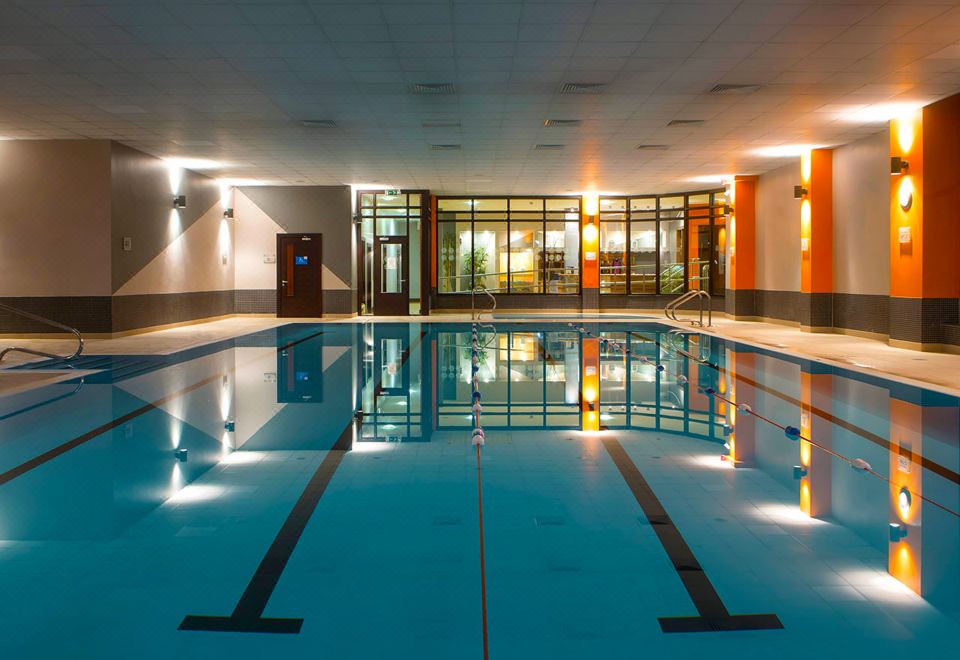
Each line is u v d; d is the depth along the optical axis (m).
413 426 5.70
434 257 20.50
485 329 14.60
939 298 9.82
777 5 6.14
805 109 9.76
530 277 20.64
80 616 2.48
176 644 2.29
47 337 11.84
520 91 8.80
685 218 19.94
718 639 2.32
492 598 2.61
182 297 14.52
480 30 6.72
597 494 3.87
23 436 5.30
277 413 6.22
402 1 6.04
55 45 7.11
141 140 11.77
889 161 11.13
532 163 14.32
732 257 16.88
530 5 6.13
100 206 11.73
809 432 5.38
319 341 12.22
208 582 2.75
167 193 13.78
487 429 5.57
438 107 9.59
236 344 11.70
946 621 2.43
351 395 7.14
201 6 6.14
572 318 17.78
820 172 12.95
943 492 3.90
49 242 11.78
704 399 6.81
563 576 2.80
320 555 3.02
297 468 4.43
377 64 7.72
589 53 7.37
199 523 3.43
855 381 7.72
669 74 8.12
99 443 5.09
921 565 2.90
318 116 10.08
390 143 12.08
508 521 3.44
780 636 2.33
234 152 12.84
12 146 11.71
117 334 12.07
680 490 3.95
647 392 7.23
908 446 4.94
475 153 13.09
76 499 3.81
